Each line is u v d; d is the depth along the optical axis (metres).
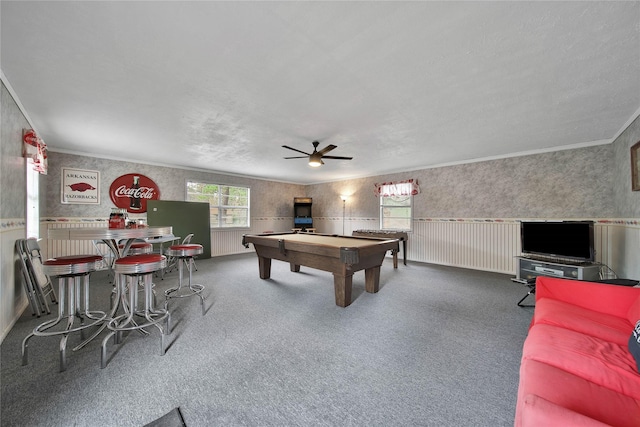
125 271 2.03
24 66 2.04
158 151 4.74
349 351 2.10
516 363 1.94
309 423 1.39
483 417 1.43
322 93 2.49
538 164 4.54
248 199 7.55
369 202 7.21
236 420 1.41
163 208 5.78
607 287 1.95
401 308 3.04
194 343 2.22
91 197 4.95
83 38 1.72
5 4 1.41
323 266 3.31
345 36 1.71
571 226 3.68
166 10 1.49
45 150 3.73
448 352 2.09
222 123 3.28
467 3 1.43
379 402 1.55
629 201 3.26
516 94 2.49
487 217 5.11
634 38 1.69
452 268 5.33
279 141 4.05
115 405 1.50
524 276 4.13
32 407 1.47
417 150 4.60
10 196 2.48
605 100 2.62
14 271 2.60
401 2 1.43
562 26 1.59
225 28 1.64
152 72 2.14
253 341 2.26
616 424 0.95
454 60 1.96
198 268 5.27
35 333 1.87
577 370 1.22
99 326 2.52
